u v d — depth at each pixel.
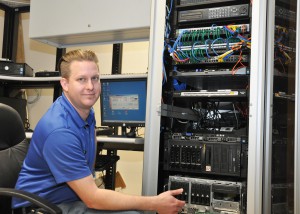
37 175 1.48
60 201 1.50
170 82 1.94
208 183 1.74
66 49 3.13
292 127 2.08
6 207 1.54
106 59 3.58
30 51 3.63
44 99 3.59
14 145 1.66
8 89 2.81
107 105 2.33
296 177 1.79
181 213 1.78
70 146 1.36
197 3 1.85
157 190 1.77
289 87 2.06
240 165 1.68
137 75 2.18
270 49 1.65
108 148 2.44
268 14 1.67
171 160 1.83
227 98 1.89
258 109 1.58
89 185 1.37
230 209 1.69
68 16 2.39
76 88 1.43
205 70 1.81
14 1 2.87
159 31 1.79
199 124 2.26
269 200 1.59
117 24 2.24
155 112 1.76
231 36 1.76
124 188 3.43
